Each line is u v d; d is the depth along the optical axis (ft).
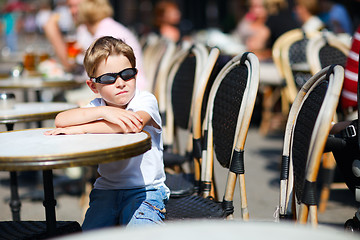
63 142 21.90
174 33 84.48
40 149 20.58
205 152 30.45
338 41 50.26
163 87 42.63
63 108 33.55
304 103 23.93
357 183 25.23
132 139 22.07
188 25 177.99
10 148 21.12
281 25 79.00
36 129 26.17
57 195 51.88
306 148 22.48
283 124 78.89
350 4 75.51
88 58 25.40
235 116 27.53
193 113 31.94
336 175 53.67
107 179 26.45
